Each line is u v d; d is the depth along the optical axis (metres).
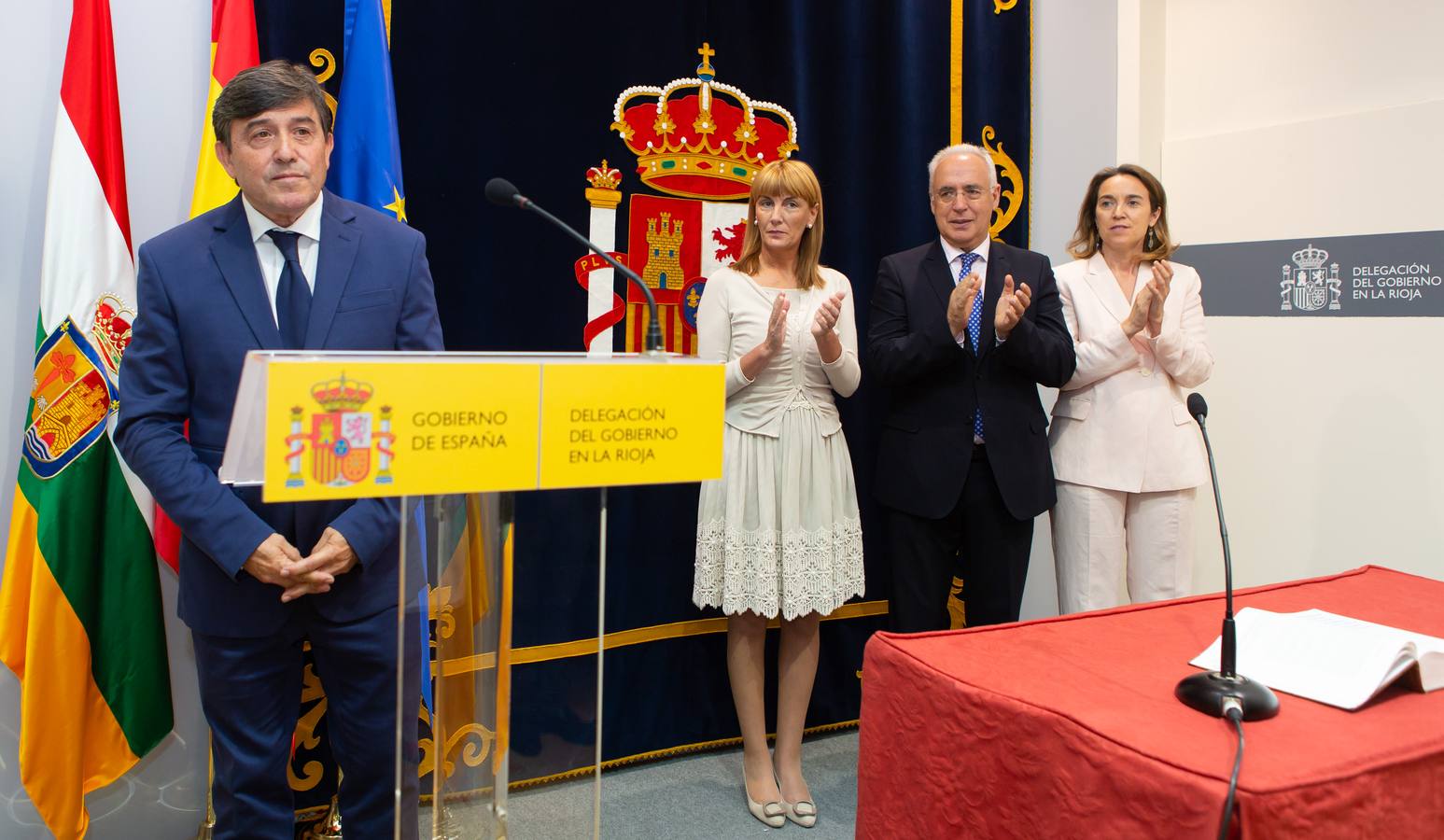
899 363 2.34
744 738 2.44
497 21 2.38
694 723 2.74
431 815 1.21
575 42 2.46
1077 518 2.54
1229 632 1.13
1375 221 2.77
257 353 1.06
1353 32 2.84
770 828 2.33
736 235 2.68
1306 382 2.97
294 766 2.24
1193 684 1.10
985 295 2.39
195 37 2.16
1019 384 2.43
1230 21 3.13
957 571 2.96
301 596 1.66
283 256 1.70
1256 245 3.07
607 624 2.60
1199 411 1.27
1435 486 2.69
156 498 1.58
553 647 1.19
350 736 1.75
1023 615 3.23
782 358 2.30
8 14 2.00
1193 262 3.26
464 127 2.36
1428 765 0.97
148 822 2.18
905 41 2.83
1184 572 2.54
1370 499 2.83
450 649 1.19
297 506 1.63
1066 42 3.19
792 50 2.69
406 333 1.74
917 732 1.24
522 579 1.18
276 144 1.58
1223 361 3.19
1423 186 2.66
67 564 1.94
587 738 1.21
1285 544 3.05
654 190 2.58
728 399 2.32
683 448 1.12
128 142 2.11
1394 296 2.74
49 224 1.93
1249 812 0.84
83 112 1.95
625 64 2.52
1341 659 1.18
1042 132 3.16
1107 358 2.44
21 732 1.94
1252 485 3.13
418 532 1.19
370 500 1.64
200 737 2.21
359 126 2.13
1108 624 1.43
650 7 2.54
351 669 1.71
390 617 1.72
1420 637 1.21
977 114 2.96
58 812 1.95
